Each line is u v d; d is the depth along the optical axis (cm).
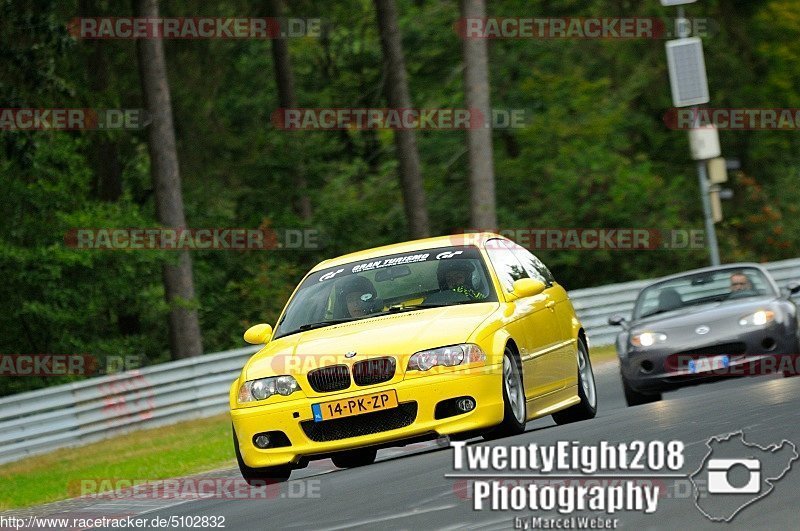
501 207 12688
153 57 8962
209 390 7206
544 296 3775
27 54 7025
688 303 5075
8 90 7050
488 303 3428
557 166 12662
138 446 6053
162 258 9044
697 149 8094
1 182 8744
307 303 3612
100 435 6638
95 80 9500
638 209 12219
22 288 9225
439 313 3356
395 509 2325
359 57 13112
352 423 3172
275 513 2605
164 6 9988
